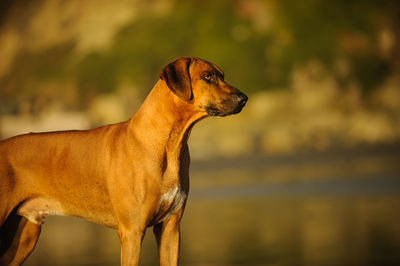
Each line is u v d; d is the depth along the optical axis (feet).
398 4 111.34
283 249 23.16
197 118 14.66
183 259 22.02
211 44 106.63
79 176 14.94
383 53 104.32
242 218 32.45
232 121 87.51
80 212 15.34
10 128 90.43
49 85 108.27
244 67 101.96
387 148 76.84
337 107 91.86
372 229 26.84
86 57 110.83
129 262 14.10
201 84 14.43
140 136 14.49
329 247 23.21
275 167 68.18
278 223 29.89
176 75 14.24
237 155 79.15
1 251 15.79
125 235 14.23
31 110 97.50
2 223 15.19
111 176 14.44
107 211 14.98
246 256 22.09
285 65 101.04
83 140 15.20
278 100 92.53
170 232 14.89
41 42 119.96
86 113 97.91
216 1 112.98
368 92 96.73
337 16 108.37
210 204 40.45
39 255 23.81
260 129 85.35
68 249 25.03
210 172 68.69
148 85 104.17
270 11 109.50
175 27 111.14
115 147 14.62
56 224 34.24
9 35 124.57
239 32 107.76
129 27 113.91
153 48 108.68
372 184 46.68
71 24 120.57
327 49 103.19
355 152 76.18
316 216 31.81
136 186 14.17
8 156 15.31
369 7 110.22
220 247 24.07
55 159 15.19
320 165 66.59
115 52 109.70
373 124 84.12
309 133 83.66
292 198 41.39
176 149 14.58
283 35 106.22
